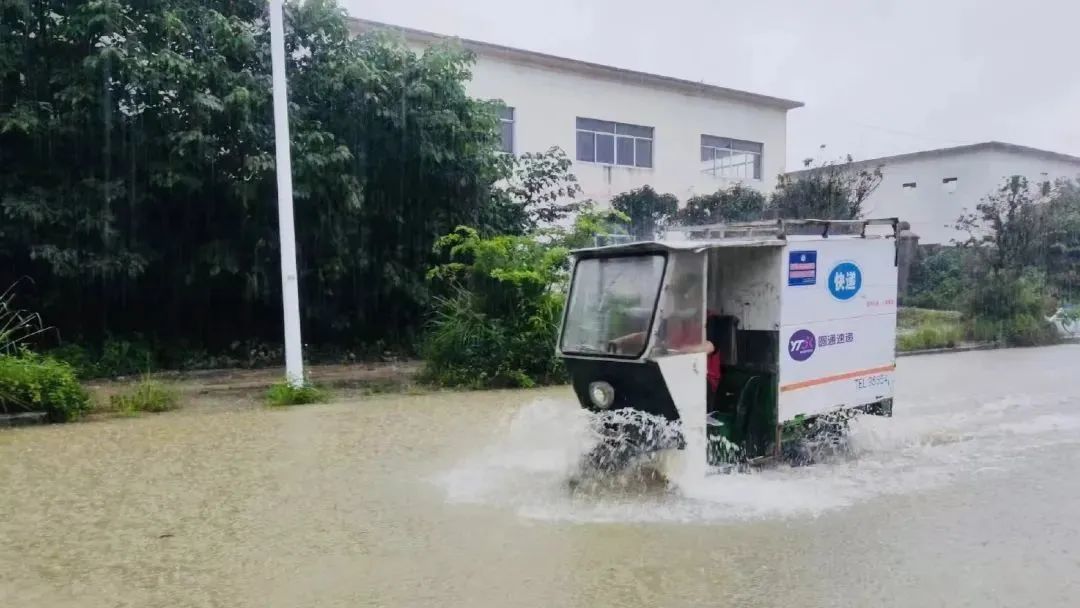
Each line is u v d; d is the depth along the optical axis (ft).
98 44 43.04
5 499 20.70
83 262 42.55
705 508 19.63
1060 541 17.03
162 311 49.67
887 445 26.53
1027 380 42.19
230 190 45.68
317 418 32.19
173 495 21.03
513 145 70.13
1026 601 13.93
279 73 37.04
